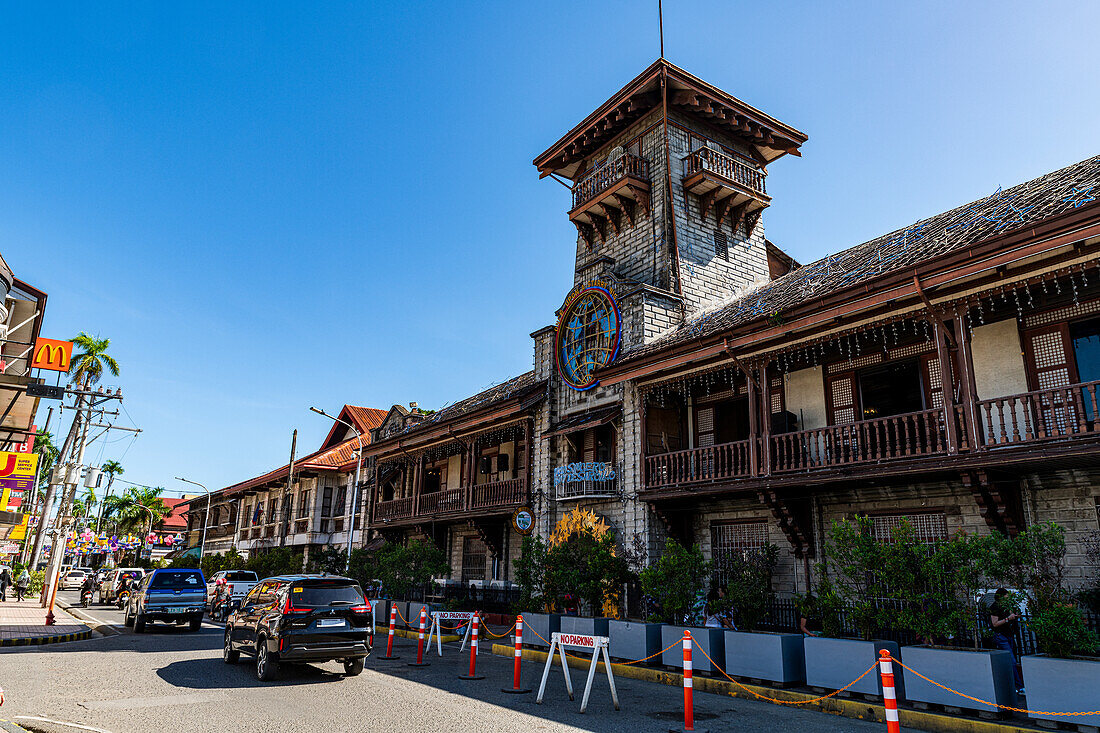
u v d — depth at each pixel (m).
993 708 8.59
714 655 12.33
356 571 24.75
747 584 13.30
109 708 9.48
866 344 16.09
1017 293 12.70
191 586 21.89
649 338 20.73
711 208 24.48
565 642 10.84
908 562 10.09
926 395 14.89
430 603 21.05
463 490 26.36
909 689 9.47
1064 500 12.20
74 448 34.09
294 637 11.62
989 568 9.16
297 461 43.94
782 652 11.07
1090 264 10.78
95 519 78.19
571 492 21.06
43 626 21.08
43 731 8.13
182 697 10.34
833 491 15.40
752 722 9.34
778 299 16.47
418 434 29.33
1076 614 8.32
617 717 9.52
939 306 12.58
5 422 22.86
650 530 18.83
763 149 27.22
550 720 9.20
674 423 20.23
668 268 22.64
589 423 20.67
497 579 25.22
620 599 17.77
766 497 15.52
